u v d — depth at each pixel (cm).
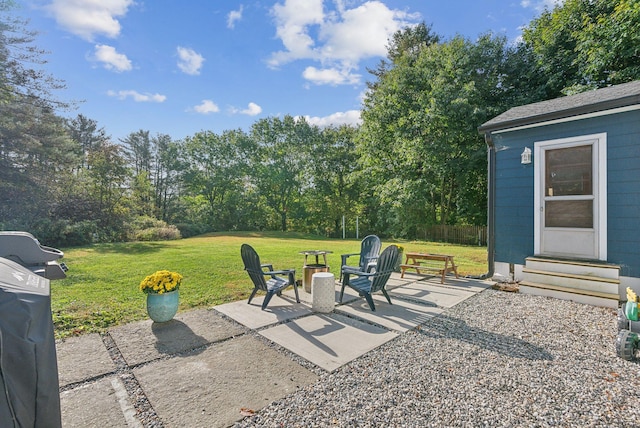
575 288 455
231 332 327
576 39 1172
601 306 420
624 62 1010
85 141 2580
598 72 1051
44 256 204
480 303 436
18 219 1184
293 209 2664
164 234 1714
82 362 262
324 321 360
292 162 2686
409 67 1580
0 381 105
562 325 350
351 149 2431
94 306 413
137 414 194
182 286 528
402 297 466
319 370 249
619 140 447
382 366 255
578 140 482
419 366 255
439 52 1485
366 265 505
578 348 290
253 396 214
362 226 2317
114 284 543
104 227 1502
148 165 2725
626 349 264
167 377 238
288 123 2686
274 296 466
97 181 1559
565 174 496
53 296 462
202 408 201
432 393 217
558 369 251
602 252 462
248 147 2720
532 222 530
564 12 1214
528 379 236
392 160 1664
